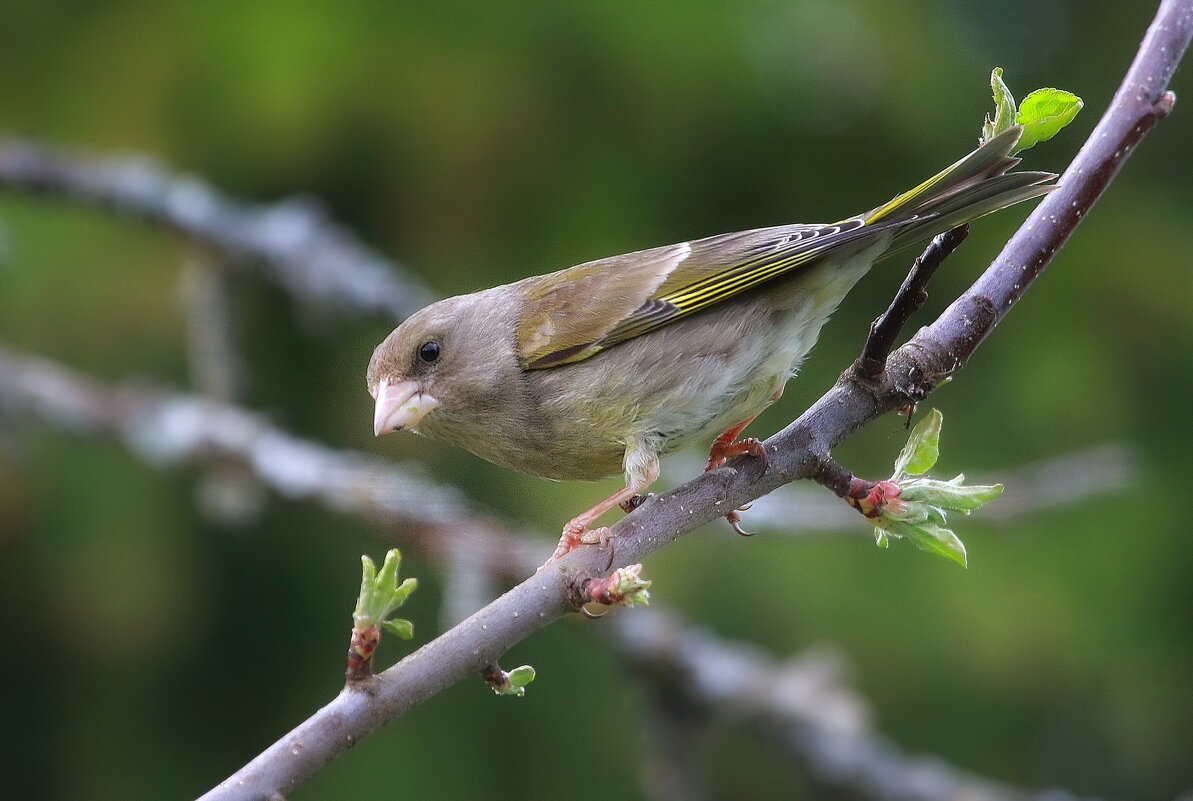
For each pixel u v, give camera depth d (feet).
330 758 16.48
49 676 37.17
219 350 35.40
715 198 37.93
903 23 37.70
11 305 38.63
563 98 36.42
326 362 40.50
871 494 18.78
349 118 36.45
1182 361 38.14
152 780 37.19
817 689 33.73
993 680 37.14
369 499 31.65
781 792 40.34
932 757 37.58
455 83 36.01
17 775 36.81
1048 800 33.42
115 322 39.14
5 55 36.58
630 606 17.69
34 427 35.86
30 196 36.22
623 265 24.54
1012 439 37.81
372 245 38.34
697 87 36.45
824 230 22.18
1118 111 20.45
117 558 37.22
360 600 16.79
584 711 37.40
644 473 23.36
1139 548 37.22
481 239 38.09
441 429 25.13
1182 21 20.76
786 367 23.75
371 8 35.58
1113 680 37.22
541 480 38.81
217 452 33.65
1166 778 37.40
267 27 35.53
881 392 19.88
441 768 36.68
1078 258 38.40
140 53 36.11
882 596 37.19
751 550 37.45
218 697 37.65
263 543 37.86
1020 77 39.55
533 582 17.99
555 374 23.99
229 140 37.35
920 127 37.55
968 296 20.27
